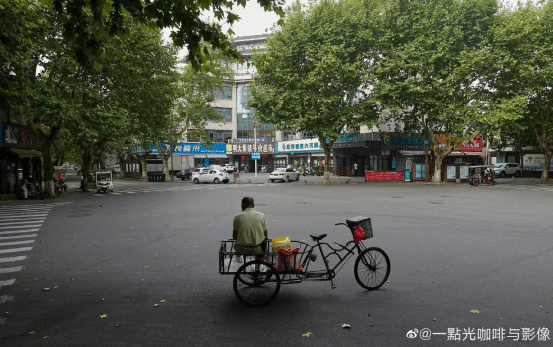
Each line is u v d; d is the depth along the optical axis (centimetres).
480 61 2642
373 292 543
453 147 3127
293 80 2858
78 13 588
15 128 2175
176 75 2745
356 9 2962
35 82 1398
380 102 2980
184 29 596
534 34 2675
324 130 2936
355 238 545
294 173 3653
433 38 2794
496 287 556
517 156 4669
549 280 587
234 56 672
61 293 556
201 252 797
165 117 2689
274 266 515
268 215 1309
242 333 413
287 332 414
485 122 2678
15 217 1366
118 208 1597
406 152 4047
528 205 1545
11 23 1015
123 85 2088
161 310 485
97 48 628
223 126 6081
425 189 2495
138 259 746
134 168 4709
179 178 4653
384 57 3000
